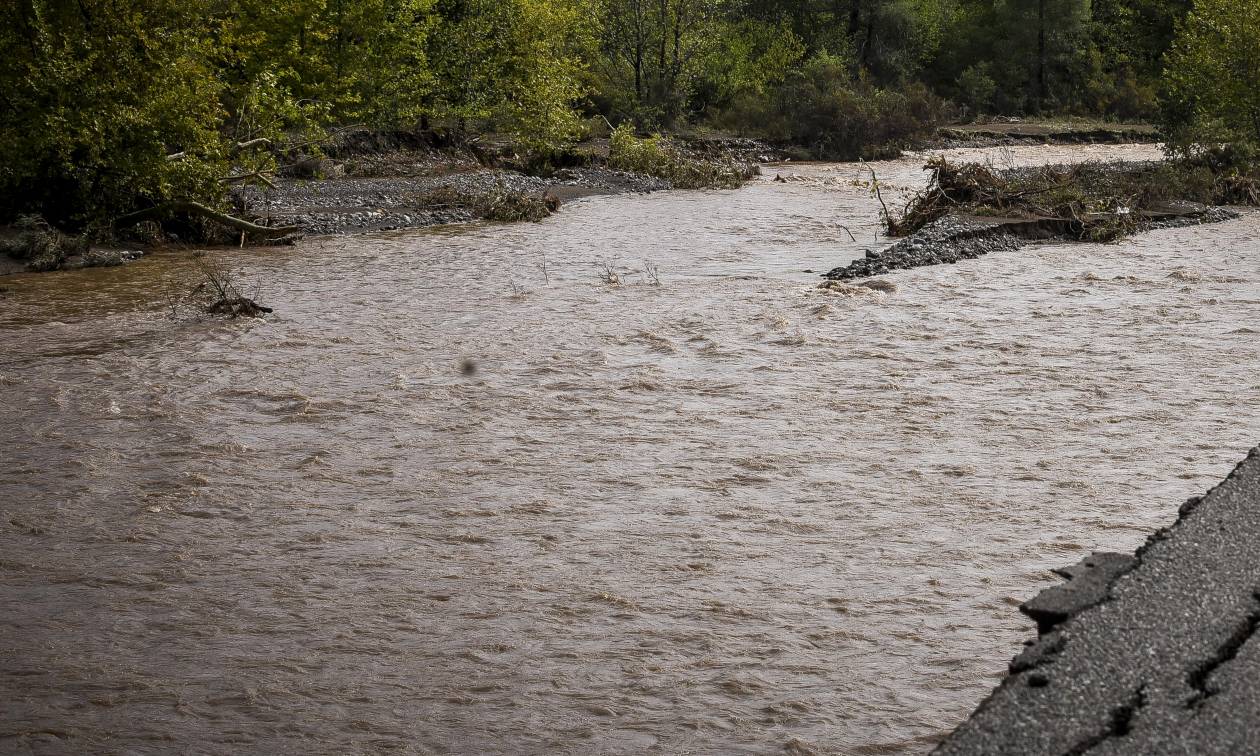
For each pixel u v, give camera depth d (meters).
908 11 68.06
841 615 6.33
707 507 8.12
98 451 9.59
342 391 11.56
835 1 68.00
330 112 38.44
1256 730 3.11
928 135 53.09
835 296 16.67
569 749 4.99
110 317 15.76
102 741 5.06
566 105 43.12
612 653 5.89
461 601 6.56
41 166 22.36
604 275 18.95
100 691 5.52
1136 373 11.97
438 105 42.31
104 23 22.56
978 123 61.31
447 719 5.25
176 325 15.11
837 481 8.66
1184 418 10.25
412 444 9.77
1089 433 9.84
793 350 13.30
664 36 54.00
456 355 13.17
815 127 50.53
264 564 7.14
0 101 22.28
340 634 6.14
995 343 13.52
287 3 35.53
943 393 11.27
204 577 6.95
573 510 8.09
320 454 9.45
